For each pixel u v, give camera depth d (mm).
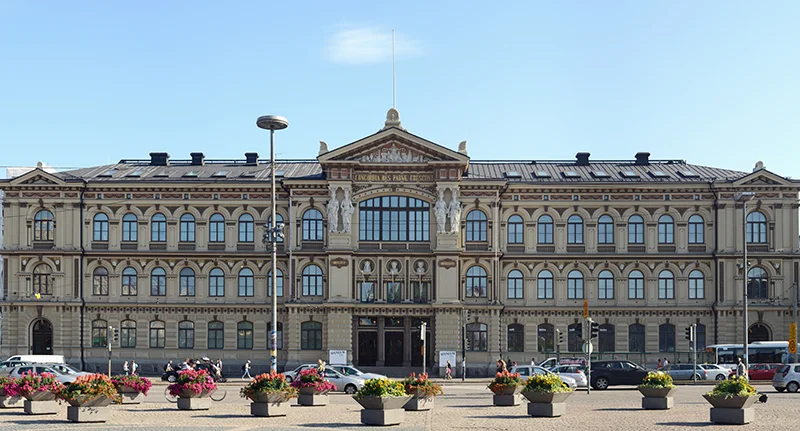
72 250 96812
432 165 95875
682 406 53469
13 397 51062
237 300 98062
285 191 98312
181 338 98000
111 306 97375
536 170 104250
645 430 40188
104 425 41969
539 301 98688
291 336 95625
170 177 100250
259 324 97812
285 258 97750
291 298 96375
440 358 94000
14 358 84375
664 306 97812
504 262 98688
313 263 96938
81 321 97125
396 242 96625
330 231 95562
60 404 48406
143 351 97500
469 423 43094
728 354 91188
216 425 42062
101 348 97250
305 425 42281
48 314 96500
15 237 97000
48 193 97188
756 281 97750
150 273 98125
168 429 40219
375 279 96250
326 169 96438
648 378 52031
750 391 42938
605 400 59625
